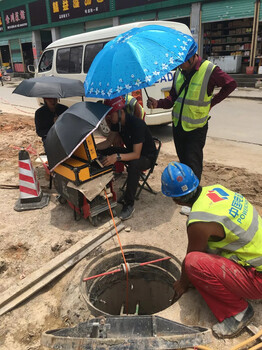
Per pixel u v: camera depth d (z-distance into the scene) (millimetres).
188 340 1762
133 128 3352
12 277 2738
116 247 2918
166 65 2732
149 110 6023
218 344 2043
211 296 2090
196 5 13961
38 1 20422
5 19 23891
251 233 1955
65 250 2971
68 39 7293
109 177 3182
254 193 3996
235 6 13141
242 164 5031
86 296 2404
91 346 1701
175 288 2326
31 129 7789
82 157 3195
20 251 3039
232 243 1972
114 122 3369
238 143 6184
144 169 3576
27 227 3391
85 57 6730
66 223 3447
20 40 23719
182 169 2057
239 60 14414
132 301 3041
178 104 3383
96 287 2707
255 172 4664
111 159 3242
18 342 2209
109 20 17766
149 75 2654
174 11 14789
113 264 2881
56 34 20797
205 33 15602
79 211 3320
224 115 8797
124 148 3852
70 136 2896
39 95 3590
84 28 19062
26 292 2553
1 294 2484
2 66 25609
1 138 6922
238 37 15516
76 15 18609
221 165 4965
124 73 2707
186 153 3447
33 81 3838
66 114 3045
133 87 2650
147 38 2875
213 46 16234
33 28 21828
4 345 2188
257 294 2037
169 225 3348
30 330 2291
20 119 9023
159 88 5980
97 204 3264
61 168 3213
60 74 7594
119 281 2902
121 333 1874
